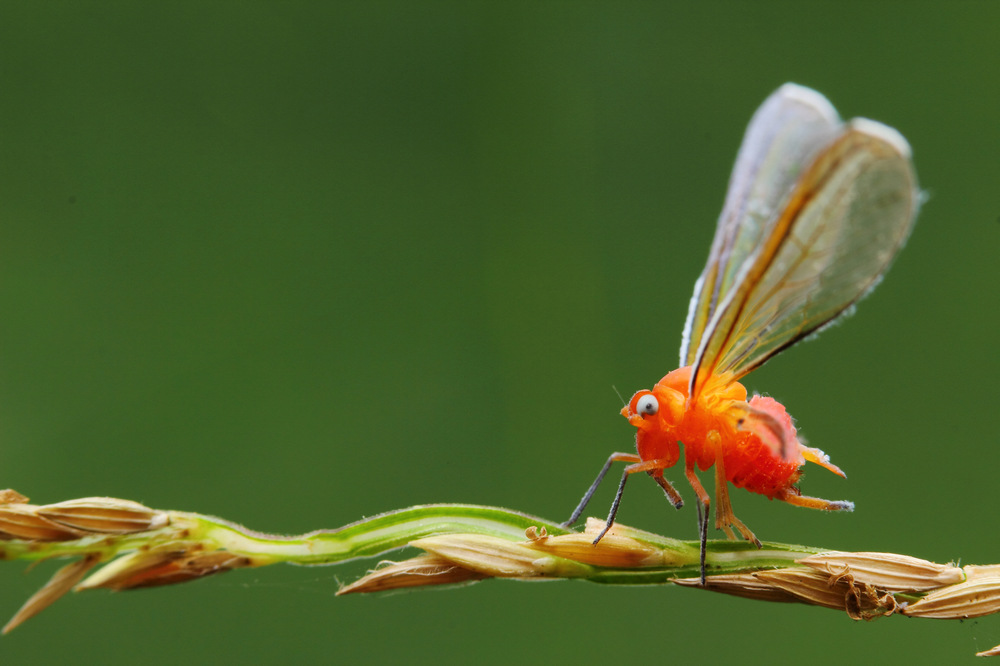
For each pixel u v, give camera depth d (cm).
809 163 14
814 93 15
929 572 15
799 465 15
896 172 14
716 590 15
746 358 15
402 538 15
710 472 16
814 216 14
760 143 15
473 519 15
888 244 14
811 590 15
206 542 15
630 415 15
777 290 15
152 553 15
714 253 15
